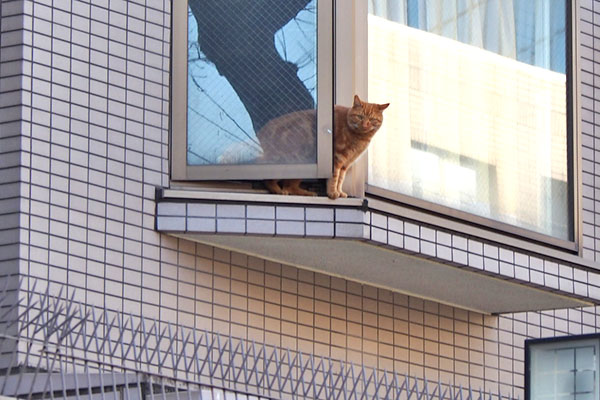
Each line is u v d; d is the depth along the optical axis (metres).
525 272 16.22
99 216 14.31
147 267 14.55
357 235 14.84
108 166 14.46
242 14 15.31
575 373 14.39
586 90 18.12
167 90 15.03
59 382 13.16
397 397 14.51
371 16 15.69
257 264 15.48
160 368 13.13
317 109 15.14
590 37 18.30
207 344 13.89
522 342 17.56
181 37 15.15
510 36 16.67
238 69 15.22
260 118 15.14
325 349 15.84
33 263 13.82
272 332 15.45
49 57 14.28
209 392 13.19
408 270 15.94
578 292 16.69
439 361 16.81
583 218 17.73
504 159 16.39
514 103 16.59
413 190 15.66
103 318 13.30
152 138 14.82
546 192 16.64
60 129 14.23
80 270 14.09
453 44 16.23
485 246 15.92
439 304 17.00
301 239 14.93
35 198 13.96
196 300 14.87
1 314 13.52
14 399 12.27
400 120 15.71
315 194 15.20
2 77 14.15
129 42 14.82
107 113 14.55
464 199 16.02
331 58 15.27
